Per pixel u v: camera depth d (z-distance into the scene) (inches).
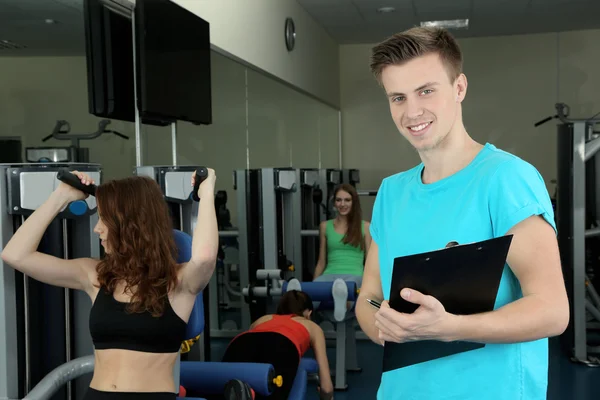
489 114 299.9
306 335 112.3
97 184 79.7
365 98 313.1
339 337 153.5
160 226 73.7
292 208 171.2
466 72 301.7
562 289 40.5
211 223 75.2
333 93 296.7
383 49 45.0
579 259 175.0
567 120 221.3
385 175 312.3
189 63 118.8
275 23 194.1
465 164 46.6
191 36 120.0
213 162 136.0
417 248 47.3
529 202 41.7
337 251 188.1
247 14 164.4
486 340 39.3
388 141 311.7
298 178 185.3
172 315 72.2
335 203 189.2
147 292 70.7
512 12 251.9
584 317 176.1
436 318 38.1
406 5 237.3
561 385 157.8
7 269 75.5
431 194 47.4
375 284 54.1
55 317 83.4
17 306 77.5
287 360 99.3
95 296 76.0
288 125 207.8
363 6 236.7
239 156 153.9
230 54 149.3
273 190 161.3
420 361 45.0
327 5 231.9
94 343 72.3
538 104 294.8
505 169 43.4
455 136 46.6
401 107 45.6
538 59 293.9
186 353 112.5
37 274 74.0
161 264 72.2
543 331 39.6
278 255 164.6
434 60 43.8
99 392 69.9
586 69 289.3
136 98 101.4
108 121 94.1
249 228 158.2
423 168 50.1
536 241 41.4
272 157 186.5
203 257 72.6
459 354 44.7
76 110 86.4
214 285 132.8
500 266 39.3
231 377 87.2
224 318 138.6
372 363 176.7
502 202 42.8
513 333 39.2
